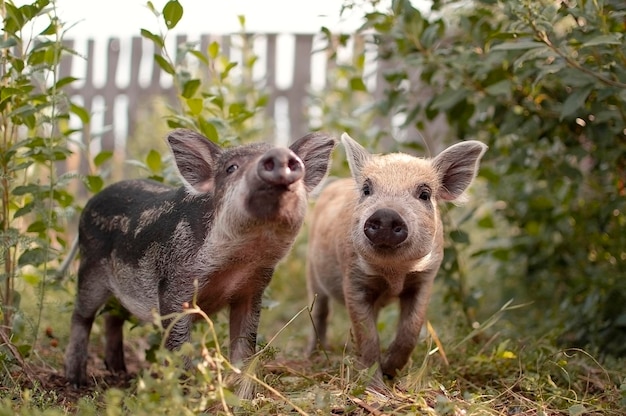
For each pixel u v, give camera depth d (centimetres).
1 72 137
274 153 104
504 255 171
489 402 113
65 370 130
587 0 130
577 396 123
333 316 191
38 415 103
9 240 128
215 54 153
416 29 153
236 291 120
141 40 274
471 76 155
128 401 101
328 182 176
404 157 132
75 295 136
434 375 124
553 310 164
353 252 131
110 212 130
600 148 150
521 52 143
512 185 173
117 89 275
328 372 126
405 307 133
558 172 159
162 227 121
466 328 152
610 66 135
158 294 120
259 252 115
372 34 164
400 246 119
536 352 136
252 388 114
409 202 122
